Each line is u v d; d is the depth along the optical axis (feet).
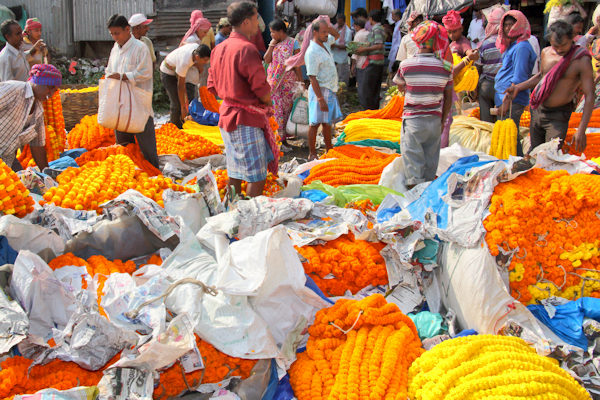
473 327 10.13
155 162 20.70
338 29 41.32
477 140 22.12
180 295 9.19
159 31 42.50
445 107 17.25
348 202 15.06
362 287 10.77
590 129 21.61
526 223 10.39
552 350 9.23
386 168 17.11
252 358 8.75
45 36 43.06
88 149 21.54
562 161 11.53
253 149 15.12
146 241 11.00
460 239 10.38
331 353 9.02
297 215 11.99
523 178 11.23
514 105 21.90
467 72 21.53
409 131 16.51
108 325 8.40
